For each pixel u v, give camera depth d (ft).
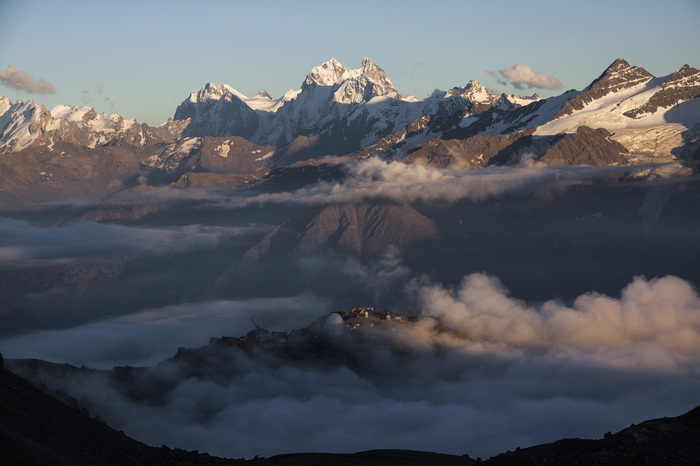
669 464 163.94
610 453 171.83
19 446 149.89
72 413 189.98
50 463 148.87
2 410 168.76
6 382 190.80
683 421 182.60
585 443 182.80
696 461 161.89
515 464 177.88
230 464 195.11
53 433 168.96
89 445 172.24
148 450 186.29
